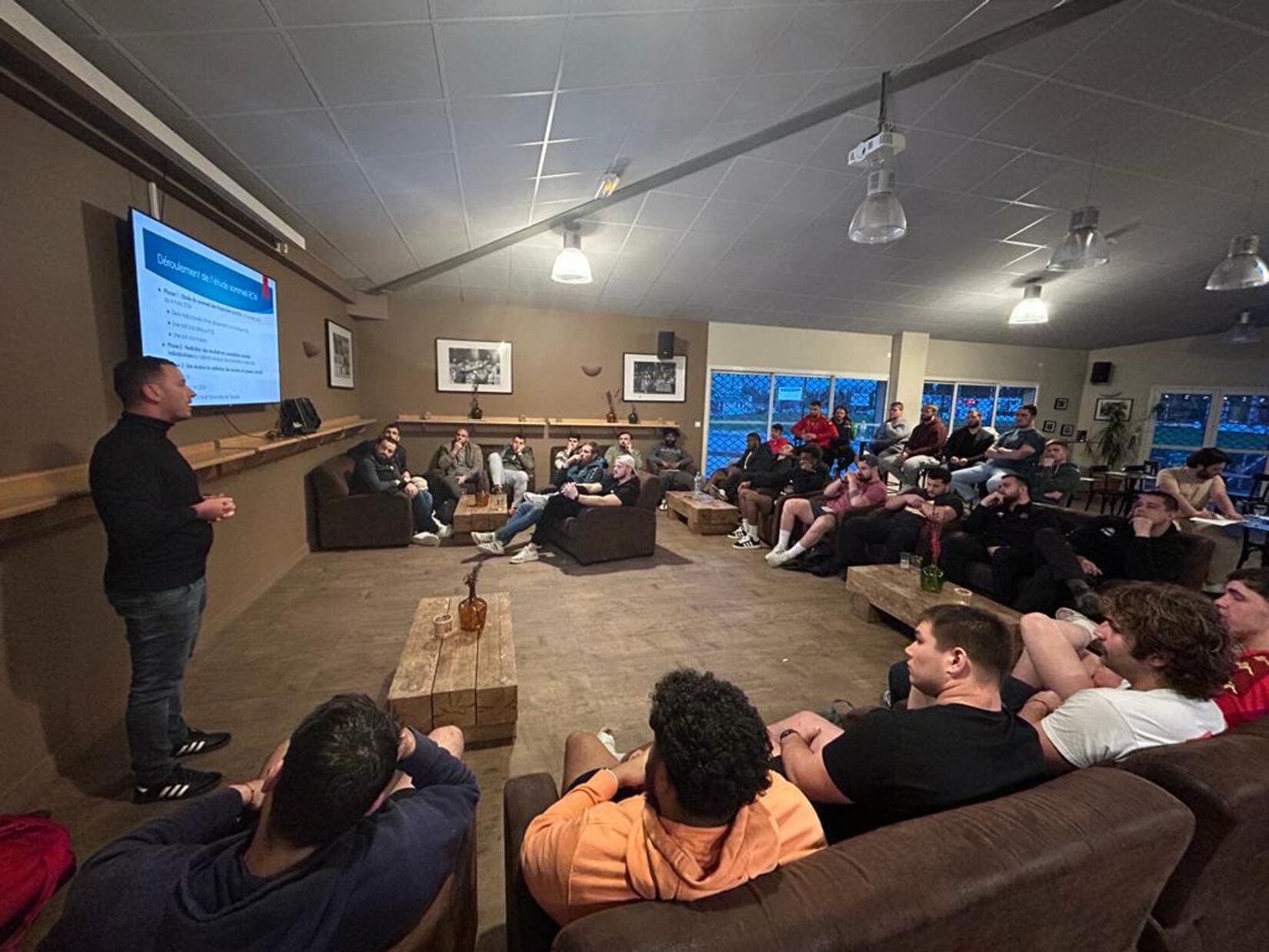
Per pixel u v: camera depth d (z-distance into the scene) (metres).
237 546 3.06
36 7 1.71
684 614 3.26
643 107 2.80
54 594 1.76
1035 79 2.83
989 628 1.16
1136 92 2.95
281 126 2.54
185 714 2.10
